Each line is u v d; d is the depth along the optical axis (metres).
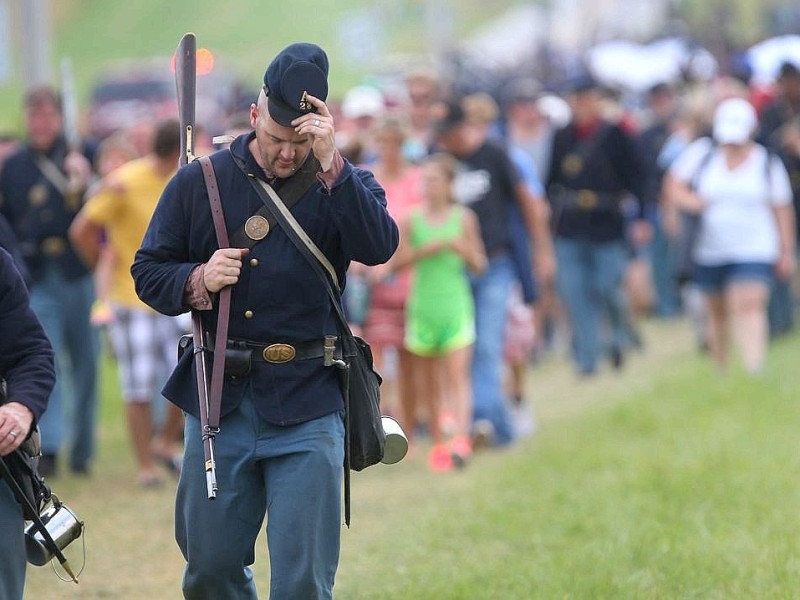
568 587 22.52
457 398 35.31
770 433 33.69
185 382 17.59
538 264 38.97
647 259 63.56
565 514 27.45
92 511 30.50
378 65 172.50
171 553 26.91
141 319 33.12
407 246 35.03
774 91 62.84
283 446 17.16
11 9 126.12
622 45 113.25
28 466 16.64
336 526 17.31
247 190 17.25
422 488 32.12
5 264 16.84
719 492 28.00
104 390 48.34
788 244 41.84
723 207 41.56
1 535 16.30
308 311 17.30
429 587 22.94
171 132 32.50
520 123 51.72
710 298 42.94
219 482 17.19
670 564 23.44
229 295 17.11
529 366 52.47
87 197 34.53
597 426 36.88
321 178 16.81
